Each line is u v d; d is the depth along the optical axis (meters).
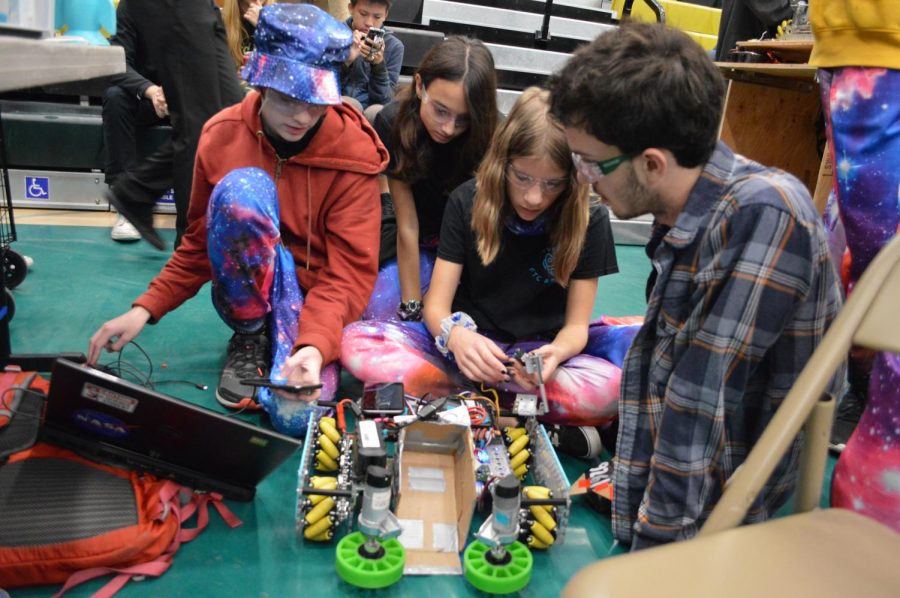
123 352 2.15
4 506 1.28
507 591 1.31
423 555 1.37
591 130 1.13
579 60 1.14
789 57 3.23
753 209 1.11
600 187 1.21
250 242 1.74
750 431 1.29
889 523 1.19
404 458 1.56
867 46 1.49
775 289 1.11
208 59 2.77
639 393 1.38
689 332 1.21
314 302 1.82
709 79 1.10
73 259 2.95
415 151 2.05
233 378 1.90
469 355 1.66
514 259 1.85
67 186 3.69
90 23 1.35
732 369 1.16
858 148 1.55
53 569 1.23
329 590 1.29
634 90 1.07
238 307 1.87
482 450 1.60
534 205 1.61
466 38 1.94
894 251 0.89
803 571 0.77
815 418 0.93
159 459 1.44
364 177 1.91
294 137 1.74
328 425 1.59
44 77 0.93
